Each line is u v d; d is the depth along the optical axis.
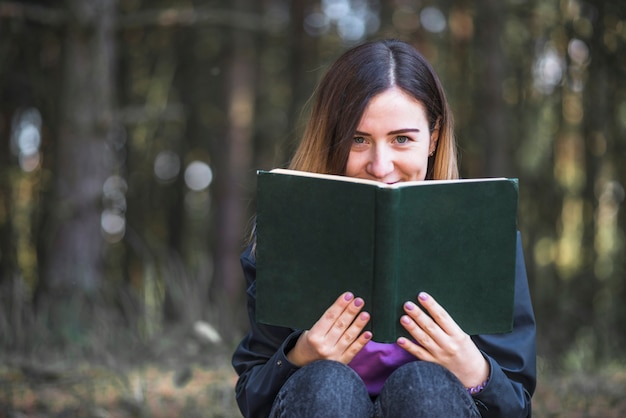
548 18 7.04
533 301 7.49
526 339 2.16
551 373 5.34
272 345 2.21
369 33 9.01
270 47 9.93
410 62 2.20
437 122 2.31
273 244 2.03
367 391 2.00
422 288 1.97
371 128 2.14
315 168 2.25
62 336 5.70
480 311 2.00
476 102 7.84
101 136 6.85
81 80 6.77
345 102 2.17
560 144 7.89
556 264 7.75
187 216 10.56
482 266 2.00
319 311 2.00
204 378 4.75
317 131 2.25
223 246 9.03
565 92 7.30
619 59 6.48
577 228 7.67
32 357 5.11
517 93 7.68
